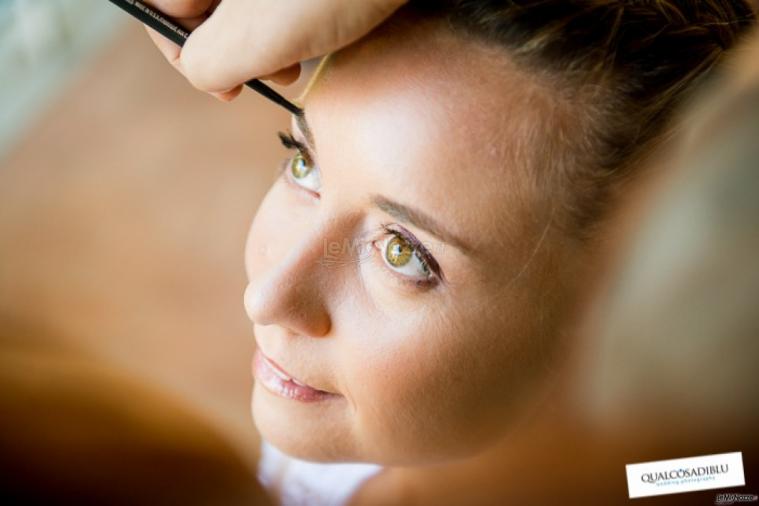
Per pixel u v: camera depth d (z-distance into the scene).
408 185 0.58
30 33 1.71
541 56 0.59
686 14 0.62
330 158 0.60
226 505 0.65
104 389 0.66
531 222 0.62
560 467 0.85
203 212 1.57
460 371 0.68
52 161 1.61
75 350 1.01
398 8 0.57
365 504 0.93
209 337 1.44
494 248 0.62
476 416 0.72
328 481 0.94
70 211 1.56
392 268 0.64
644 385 0.74
